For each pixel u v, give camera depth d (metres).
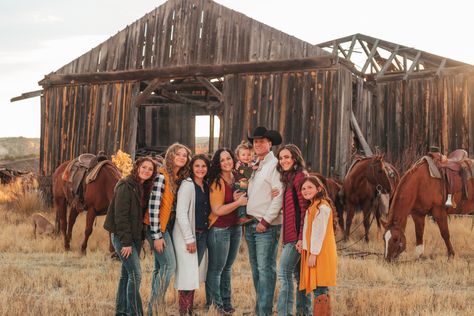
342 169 14.61
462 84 17.94
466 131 17.73
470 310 6.09
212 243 6.07
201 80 16.59
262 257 5.76
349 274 8.35
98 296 6.86
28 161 34.28
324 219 5.28
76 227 12.85
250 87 15.95
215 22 16.64
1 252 10.34
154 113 23.67
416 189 9.41
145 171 5.56
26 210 16.78
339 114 14.78
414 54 19.64
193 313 5.86
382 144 19.38
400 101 19.12
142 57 17.42
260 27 16.03
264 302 5.69
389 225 9.22
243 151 6.10
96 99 17.81
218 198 6.02
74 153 17.91
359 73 17.69
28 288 7.31
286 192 5.63
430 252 10.34
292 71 15.47
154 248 5.58
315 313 5.29
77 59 18.30
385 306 6.23
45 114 18.48
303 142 15.11
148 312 5.62
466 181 9.82
